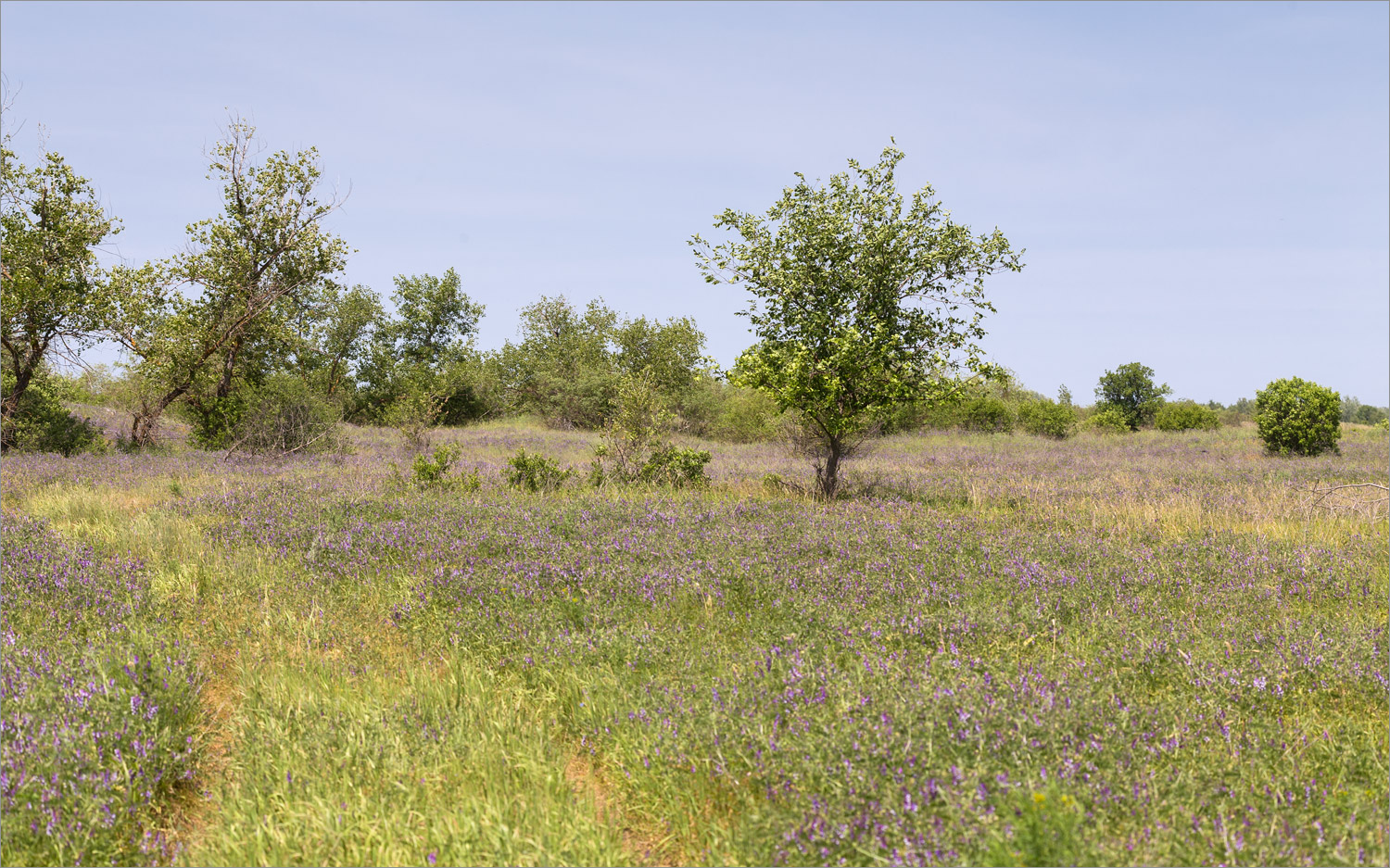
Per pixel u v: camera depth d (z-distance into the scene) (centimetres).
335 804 377
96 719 428
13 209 2300
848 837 331
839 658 548
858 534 953
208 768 443
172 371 2427
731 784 397
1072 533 1042
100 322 2372
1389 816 350
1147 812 344
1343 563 831
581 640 570
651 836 387
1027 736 391
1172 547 914
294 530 952
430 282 6019
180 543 891
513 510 1103
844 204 1298
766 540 910
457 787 407
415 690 515
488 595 688
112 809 373
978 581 740
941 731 398
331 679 539
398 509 1115
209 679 547
